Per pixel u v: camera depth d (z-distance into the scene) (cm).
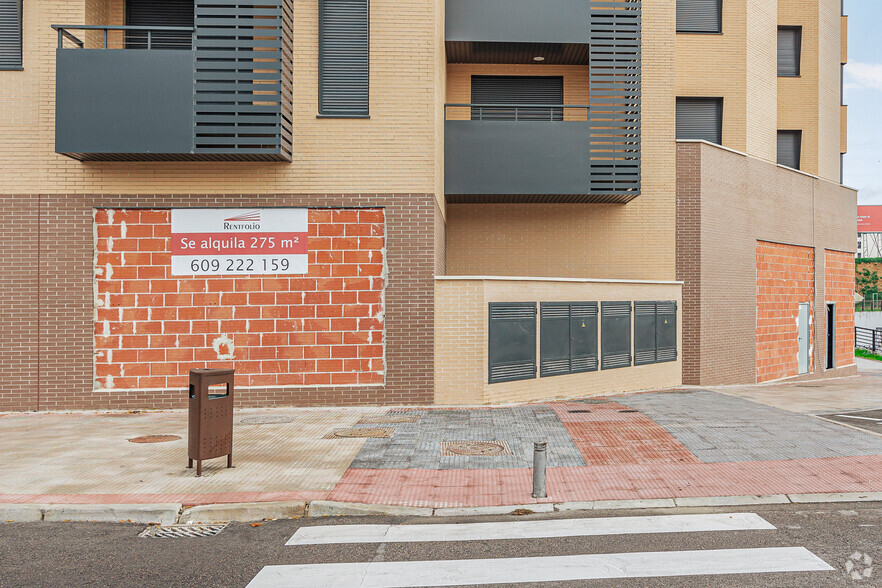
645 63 1795
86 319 1273
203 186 1286
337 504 714
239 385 1290
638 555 586
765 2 2128
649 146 1789
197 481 791
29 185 1270
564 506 722
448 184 1592
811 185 2281
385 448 957
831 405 1438
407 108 1307
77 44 1245
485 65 1753
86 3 1281
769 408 1319
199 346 1287
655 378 1697
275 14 1215
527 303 1383
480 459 898
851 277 2567
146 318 1280
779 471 843
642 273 1773
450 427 1103
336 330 1300
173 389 1280
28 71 1273
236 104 1207
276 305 1294
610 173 1620
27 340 1272
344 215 1302
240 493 745
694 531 650
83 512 696
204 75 1199
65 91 1188
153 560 584
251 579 541
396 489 771
